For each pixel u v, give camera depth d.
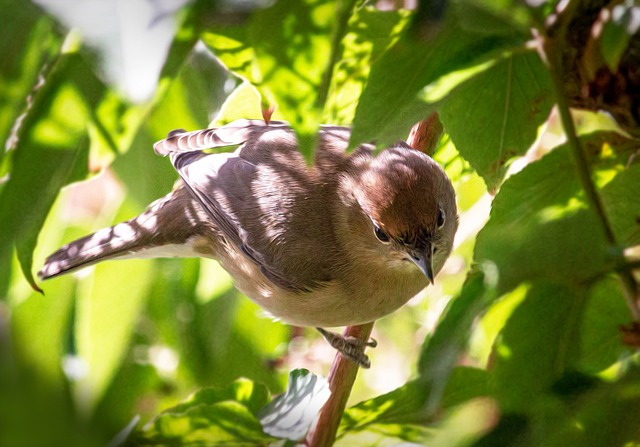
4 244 5.29
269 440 6.18
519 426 5.00
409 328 10.30
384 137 4.86
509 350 5.22
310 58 4.25
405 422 6.09
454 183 8.70
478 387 5.65
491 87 6.60
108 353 7.92
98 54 3.15
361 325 9.09
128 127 5.13
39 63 4.94
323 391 6.27
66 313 8.39
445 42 5.18
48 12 3.17
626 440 4.81
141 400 9.59
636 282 4.85
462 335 4.73
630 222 6.00
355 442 6.30
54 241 8.57
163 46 3.19
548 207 5.63
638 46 6.47
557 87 5.21
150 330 9.73
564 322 5.18
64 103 5.10
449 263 9.77
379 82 5.11
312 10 4.25
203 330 9.36
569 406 4.92
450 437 5.30
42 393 4.80
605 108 6.54
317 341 10.59
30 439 4.70
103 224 8.72
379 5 5.88
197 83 7.18
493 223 5.80
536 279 4.66
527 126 6.70
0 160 5.32
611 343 5.82
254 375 9.70
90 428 4.90
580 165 5.10
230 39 5.09
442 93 4.89
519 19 5.07
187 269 9.59
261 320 9.81
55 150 5.27
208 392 6.54
